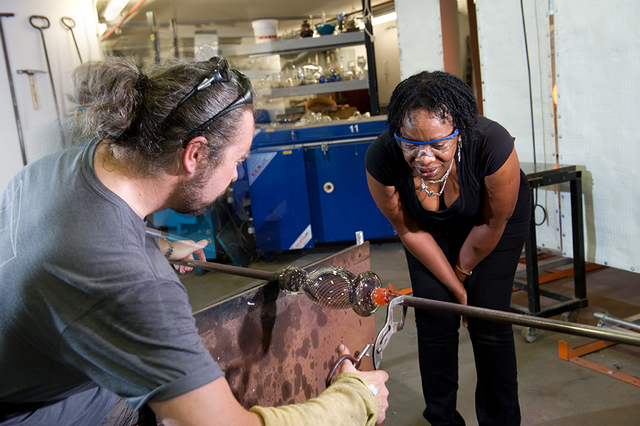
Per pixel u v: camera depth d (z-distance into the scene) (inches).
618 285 107.9
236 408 27.4
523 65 101.4
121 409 47.6
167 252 54.6
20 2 164.2
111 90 27.9
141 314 25.4
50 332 25.9
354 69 173.9
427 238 55.1
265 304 45.2
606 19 83.0
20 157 168.1
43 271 25.6
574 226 91.0
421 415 70.5
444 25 133.0
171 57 31.4
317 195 151.9
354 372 37.2
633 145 82.7
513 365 54.5
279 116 190.1
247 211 153.8
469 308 37.5
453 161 47.8
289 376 49.0
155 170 28.5
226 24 209.2
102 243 26.0
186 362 25.9
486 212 50.7
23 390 29.4
